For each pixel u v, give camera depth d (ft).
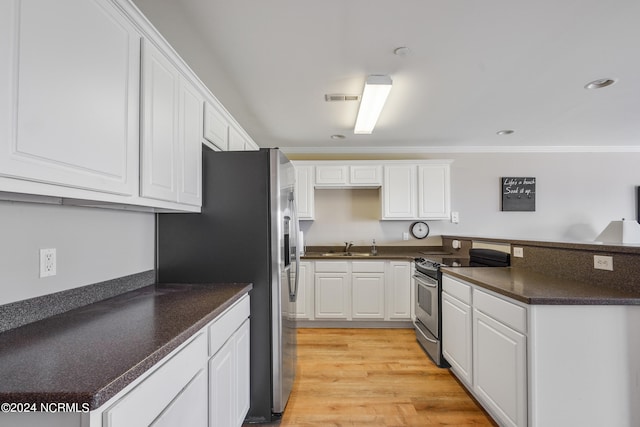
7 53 2.49
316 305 12.18
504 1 5.09
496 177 14.44
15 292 3.65
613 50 6.55
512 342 5.19
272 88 8.32
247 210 6.47
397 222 14.37
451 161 13.33
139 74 4.26
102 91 3.55
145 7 5.19
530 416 4.76
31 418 2.27
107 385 2.31
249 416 6.34
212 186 6.51
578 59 6.91
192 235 6.48
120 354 2.86
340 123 11.18
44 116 2.81
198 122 6.16
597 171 14.40
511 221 14.38
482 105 9.53
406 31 5.90
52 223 4.13
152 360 2.84
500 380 5.56
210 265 6.47
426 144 14.12
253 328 6.40
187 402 3.59
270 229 6.45
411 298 11.94
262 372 6.38
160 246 6.49
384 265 12.09
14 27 2.54
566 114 10.32
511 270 7.82
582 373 4.72
